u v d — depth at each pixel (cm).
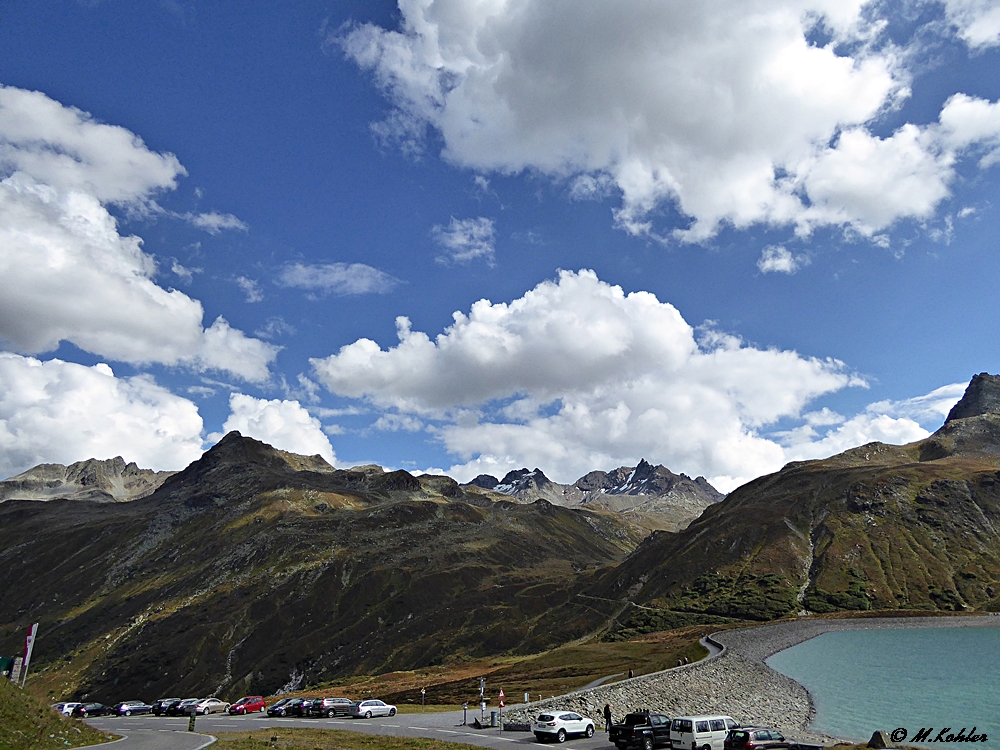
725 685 9169
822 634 16288
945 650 13212
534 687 9119
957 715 7562
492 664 16038
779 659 12781
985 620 17000
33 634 4938
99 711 8700
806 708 8219
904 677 10325
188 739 4731
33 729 3844
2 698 3975
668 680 8488
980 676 10238
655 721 4825
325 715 7188
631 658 11688
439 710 7600
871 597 19550
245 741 4706
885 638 15275
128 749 3928
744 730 4634
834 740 6294
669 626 19862
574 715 5234
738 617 19475
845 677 10462
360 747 4650
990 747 5994
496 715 5978
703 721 4609
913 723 7206
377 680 16088
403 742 4891
